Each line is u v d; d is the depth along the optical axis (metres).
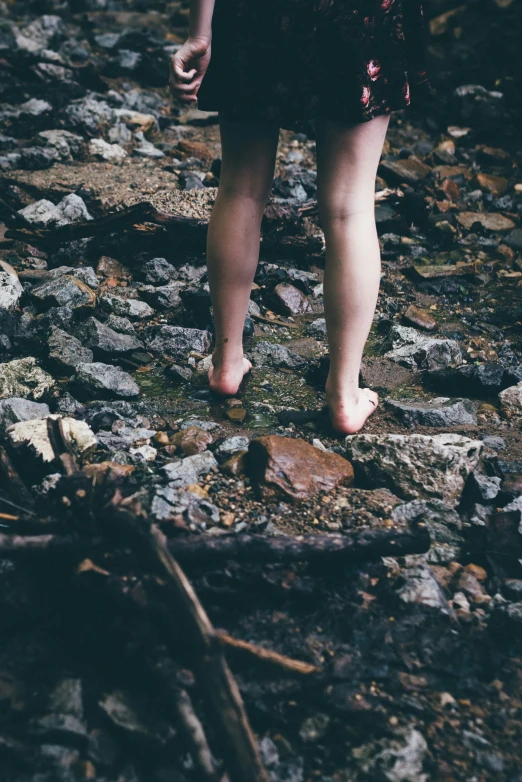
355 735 1.33
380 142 1.78
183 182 3.16
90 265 2.66
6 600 1.43
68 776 1.24
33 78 4.05
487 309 2.66
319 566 1.58
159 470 1.80
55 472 1.73
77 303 2.39
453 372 2.21
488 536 1.68
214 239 1.90
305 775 1.29
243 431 1.99
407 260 2.93
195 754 1.24
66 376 2.17
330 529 1.69
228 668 1.37
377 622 1.49
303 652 1.43
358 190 1.79
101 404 2.03
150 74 4.45
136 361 2.27
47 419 1.81
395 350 2.35
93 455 1.83
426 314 2.55
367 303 1.84
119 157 3.40
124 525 1.39
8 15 5.21
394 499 1.79
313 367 2.27
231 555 1.50
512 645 1.50
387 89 1.73
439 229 3.12
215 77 1.75
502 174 3.74
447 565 1.65
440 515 1.74
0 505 1.62
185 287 2.57
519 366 2.25
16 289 2.40
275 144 1.84
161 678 1.33
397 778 1.28
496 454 1.92
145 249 2.70
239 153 1.83
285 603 1.51
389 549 1.56
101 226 2.66
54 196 3.00
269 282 2.65
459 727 1.37
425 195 3.26
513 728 1.37
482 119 4.19
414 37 1.79
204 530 1.64
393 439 1.86
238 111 1.75
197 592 1.48
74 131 3.54
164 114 4.09
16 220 2.81
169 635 1.36
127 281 2.61
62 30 4.90
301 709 1.37
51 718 1.29
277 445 1.81
